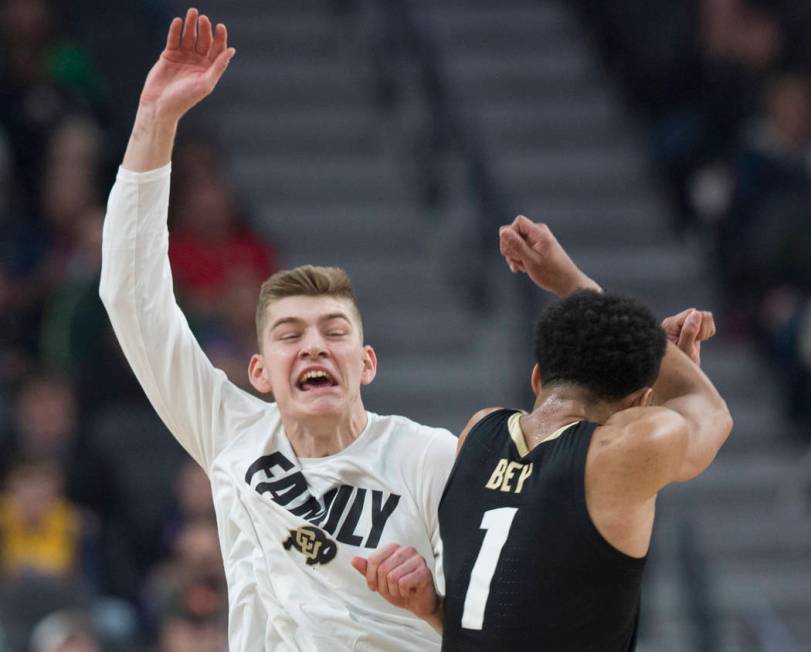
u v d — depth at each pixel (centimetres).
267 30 3195
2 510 2047
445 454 988
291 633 964
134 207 1002
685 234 2923
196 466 2077
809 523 2498
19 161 2594
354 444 998
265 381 1019
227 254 2483
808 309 2606
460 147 2819
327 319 982
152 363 1020
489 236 2698
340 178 2927
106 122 2806
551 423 870
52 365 2345
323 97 3092
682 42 3097
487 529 855
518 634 831
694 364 939
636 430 823
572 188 2983
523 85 3166
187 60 1005
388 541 969
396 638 953
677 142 2977
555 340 883
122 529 2203
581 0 3309
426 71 2925
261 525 988
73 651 1788
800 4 3014
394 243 2827
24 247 2469
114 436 2312
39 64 2708
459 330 2678
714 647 2084
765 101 2933
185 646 1859
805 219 2681
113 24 3091
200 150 2573
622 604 832
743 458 2583
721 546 2453
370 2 3278
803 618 2377
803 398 2611
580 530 825
